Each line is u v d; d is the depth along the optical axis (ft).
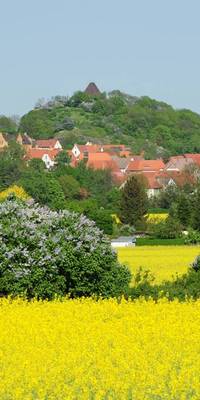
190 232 370.32
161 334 92.63
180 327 96.02
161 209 555.28
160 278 180.14
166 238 379.76
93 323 100.27
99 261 137.69
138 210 470.39
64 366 77.66
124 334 93.04
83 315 105.29
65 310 108.78
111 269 139.23
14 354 83.46
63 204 440.45
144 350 85.05
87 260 136.87
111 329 96.48
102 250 138.41
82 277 137.59
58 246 136.46
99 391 69.05
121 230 453.17
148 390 69.92
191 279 127.95
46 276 135.54
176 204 455.22
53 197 526.57
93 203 430.20
